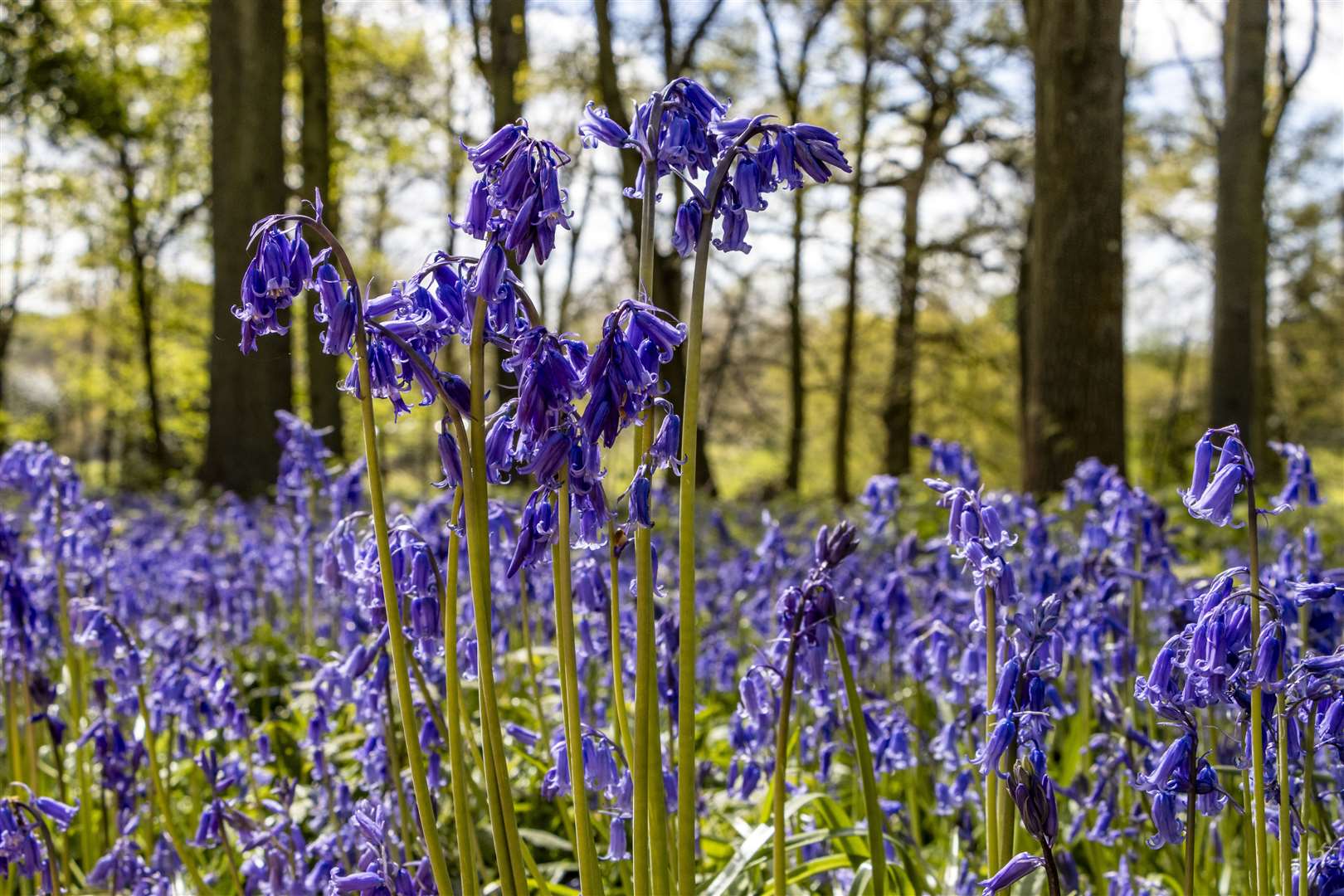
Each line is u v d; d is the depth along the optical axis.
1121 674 3.55
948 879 3.13
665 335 2.02
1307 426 39.53
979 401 29.02
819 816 3.39
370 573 2.41
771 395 32.19
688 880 2.15
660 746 2.18
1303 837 2.14
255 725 5.00
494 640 3.77
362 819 2.41
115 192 29.52
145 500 11.53
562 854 4.00
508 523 3.25
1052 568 4.36
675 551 6.62
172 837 3.19
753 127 2.08
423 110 25.14
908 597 4.34
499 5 12.41
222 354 13.80
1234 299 15.82
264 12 13.84
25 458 3.90
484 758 2.15
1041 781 2.18
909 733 3.56
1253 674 2.02
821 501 14.10
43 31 21.16
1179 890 3.22
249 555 6.56
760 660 2.90
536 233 2.01
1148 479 17.83
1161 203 29.41
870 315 30.61
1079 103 11.39
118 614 4.75
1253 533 2.05
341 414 15.57
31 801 2.73
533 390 2.01
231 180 13.73
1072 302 11.39
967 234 25.69
